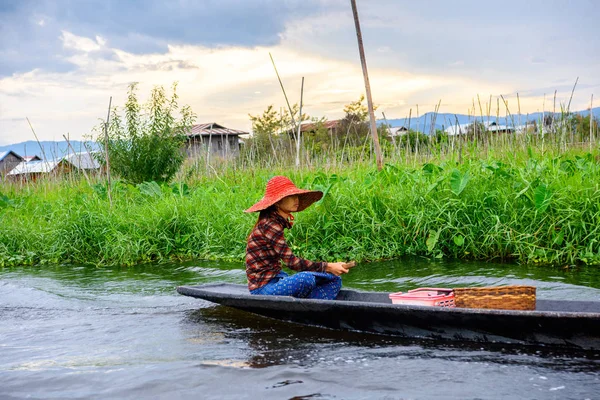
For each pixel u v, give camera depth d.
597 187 7.57
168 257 9.45
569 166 9.02
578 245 7.25
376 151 10.30
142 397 3.53
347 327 4.75
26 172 17.56
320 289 5.22
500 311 3.99
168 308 5.93
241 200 10.32
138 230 9.80
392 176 9.52
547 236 7.43
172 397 3.50
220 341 4.67
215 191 12.05
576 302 4.39
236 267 8.10
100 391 3.65
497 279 6.34
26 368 4.17
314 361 4.05
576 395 3.25
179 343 4.66
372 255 8.14
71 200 12.77
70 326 5.39
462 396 3.32
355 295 5.21
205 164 15.30
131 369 4.02
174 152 14.75
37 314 5.94
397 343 4.37
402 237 8.37
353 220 8.71
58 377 3.92
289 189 5.12
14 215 12.68
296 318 5.00
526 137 11.59
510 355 3.93
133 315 5.71
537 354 3.92
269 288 5.16
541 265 7.03
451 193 8.38
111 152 14.62
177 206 10.34
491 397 3.29
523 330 4.01
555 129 11.57
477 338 4.21
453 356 3.99
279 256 5.19
